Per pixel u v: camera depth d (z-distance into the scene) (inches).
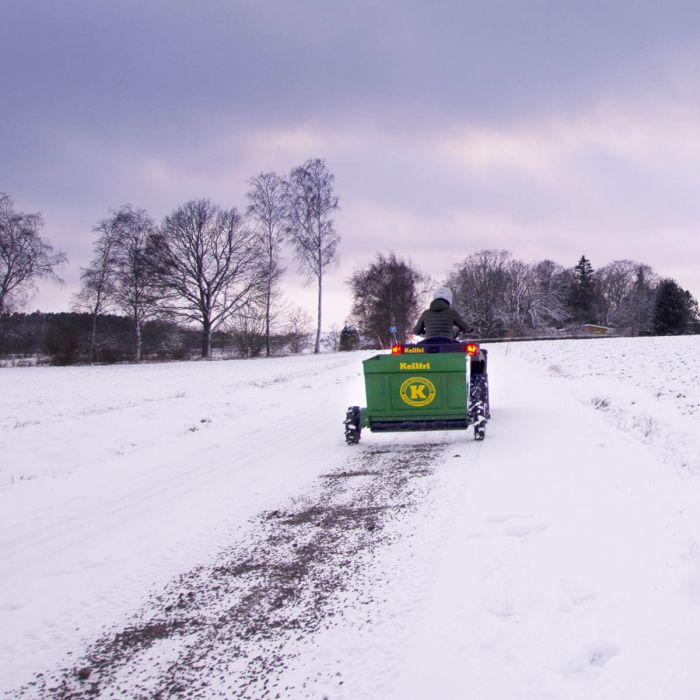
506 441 285.3
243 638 116.3
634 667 93.6
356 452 292.7
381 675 99.1
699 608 110.0
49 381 1052.5
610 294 4510.3
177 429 420.2
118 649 116.2
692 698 84.9
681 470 217.5
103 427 412.8
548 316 3587.6
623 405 385.4
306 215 1879.9
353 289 2482.8
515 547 146.5
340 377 837.2
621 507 173.0
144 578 150.6
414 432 339.9
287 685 99.1
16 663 113.5
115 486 262.8
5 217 1769.2
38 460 329.7
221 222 1962.4
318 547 161.6
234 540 173.9
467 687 92.9
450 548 149.6
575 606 115.2
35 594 145.7
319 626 117.9
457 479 217.9
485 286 3553.2
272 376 968.9
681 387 487.2
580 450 254.1
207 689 100.0
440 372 289.0
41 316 1908.2
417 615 117.4
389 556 149.6
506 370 745.6
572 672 94.5
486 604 118.3
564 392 478.0
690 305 3171.8
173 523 195.6
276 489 229.6
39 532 200.1
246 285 1963.6
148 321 1964.8
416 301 2503.7
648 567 129.8
